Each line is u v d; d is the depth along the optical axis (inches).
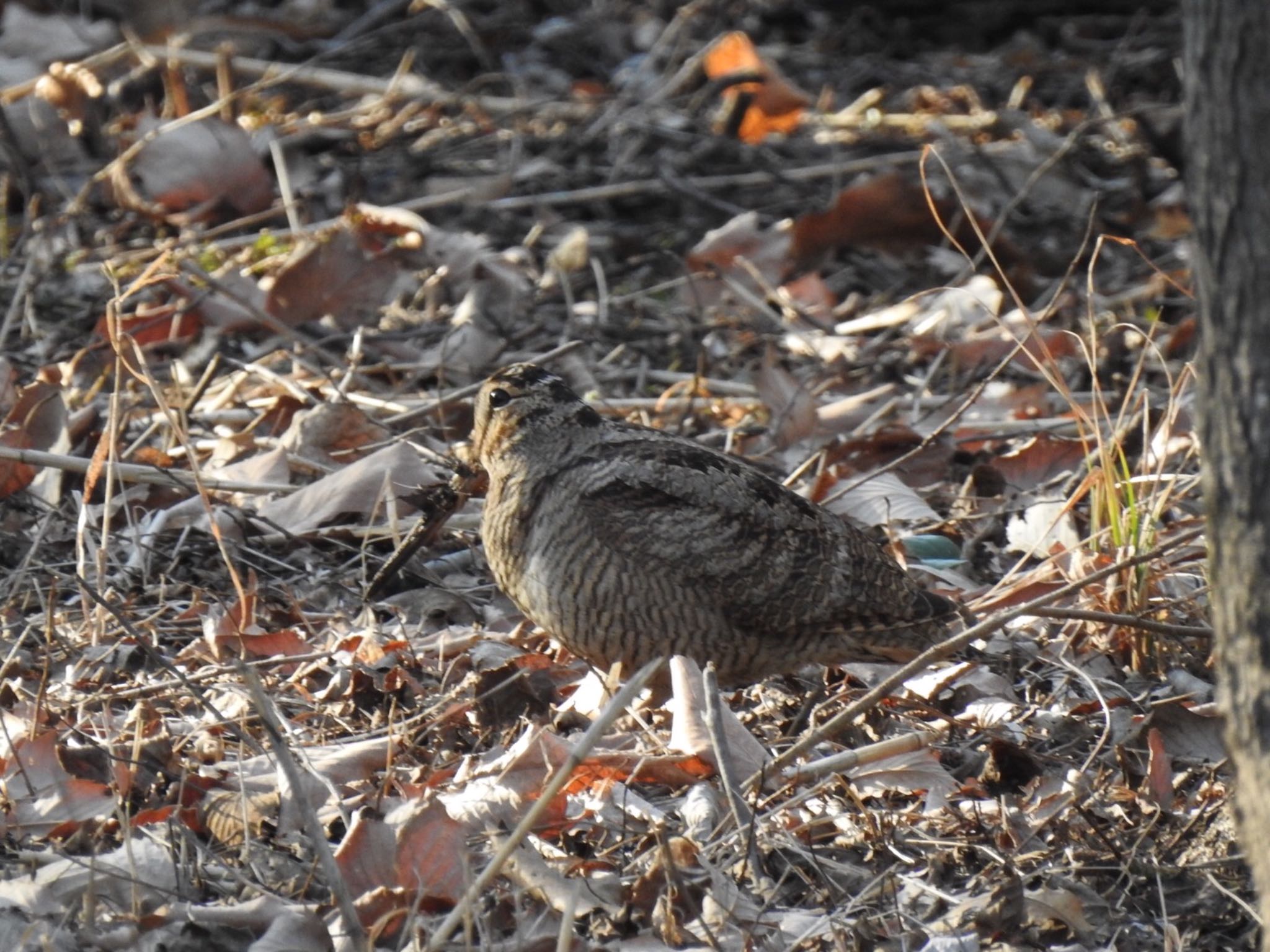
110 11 772.6
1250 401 197.2
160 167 621.3
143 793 299.4
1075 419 462.9
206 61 690.8
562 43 820.0
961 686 346.9
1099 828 285.9
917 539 408.8
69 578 381.4
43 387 437.7
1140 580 356.5
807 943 256.7
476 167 690.8
